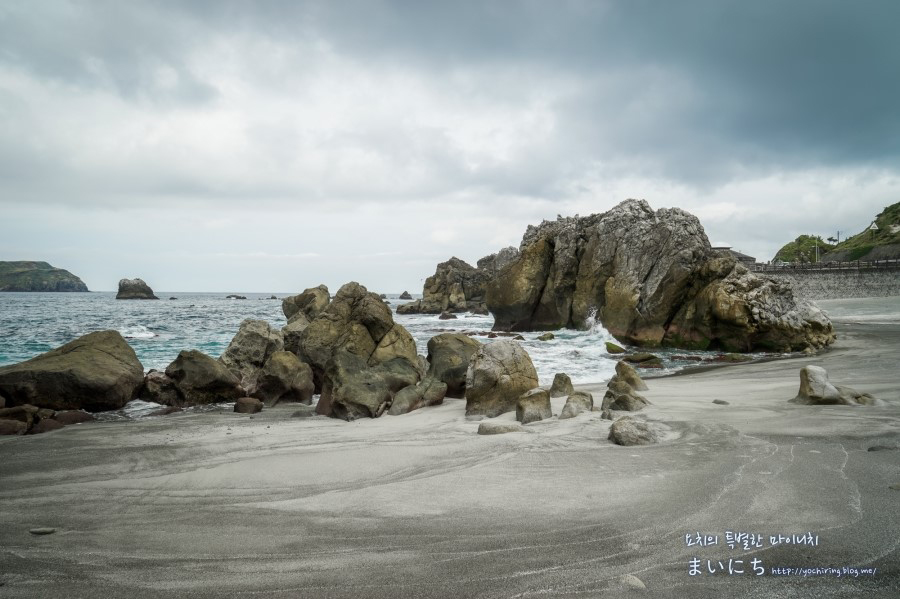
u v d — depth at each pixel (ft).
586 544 14.71
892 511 15.90
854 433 25.35
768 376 53.16
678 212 96.73
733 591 12.09
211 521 17.67
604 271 103.30
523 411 32.81
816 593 11.89
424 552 14.58
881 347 73.61
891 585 12.10
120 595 12.76
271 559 14.48
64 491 21.62
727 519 15.92
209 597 12.49
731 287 83.92
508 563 13.76
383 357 54.08
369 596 12.31
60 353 45.09
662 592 12.10
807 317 81.05
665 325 91.15
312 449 28.12
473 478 21.22
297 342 67.77
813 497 17.26
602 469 21.63
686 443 25.21
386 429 33.71
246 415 41.29
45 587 13.28
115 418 40.04
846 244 422.82
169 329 119.03
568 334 102.99
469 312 215.92
